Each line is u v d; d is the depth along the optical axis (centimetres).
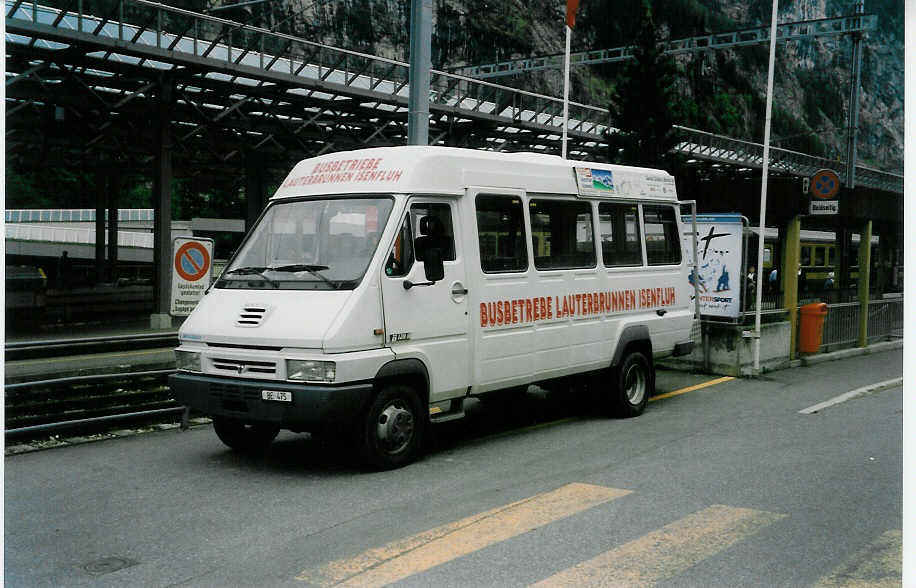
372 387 670
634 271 971
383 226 700
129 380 940
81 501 609
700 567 460
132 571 465
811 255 3425
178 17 2089
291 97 2441
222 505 597
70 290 2833
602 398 938
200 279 908
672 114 2598
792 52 9350
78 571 465
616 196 952
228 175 3659
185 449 785
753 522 543
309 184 768
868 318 1683
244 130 2634
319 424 649
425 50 1140
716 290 1332
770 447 783
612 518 552
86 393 907
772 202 1444
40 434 806
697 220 1350
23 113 2486
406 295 702
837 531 524
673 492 618
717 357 1306
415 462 729
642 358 977
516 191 820
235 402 675
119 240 5172
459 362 751
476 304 768
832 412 984
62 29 1881
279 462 731
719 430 871
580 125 2992
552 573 452
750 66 8662
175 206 6775
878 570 455
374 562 473
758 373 1280
